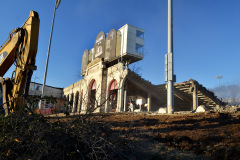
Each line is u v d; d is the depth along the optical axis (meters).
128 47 28.20
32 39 8.68
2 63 10.60
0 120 4.71
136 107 26.20
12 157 4.26
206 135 6.11
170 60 12.81
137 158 4.57
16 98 8.19
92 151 4.43
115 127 8.41
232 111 11.38
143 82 23.45
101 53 32.00
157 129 7.76
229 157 4.09
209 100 23.59
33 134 4.44
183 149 5.11
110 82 25.88
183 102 26.50
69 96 42.75
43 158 4.15
